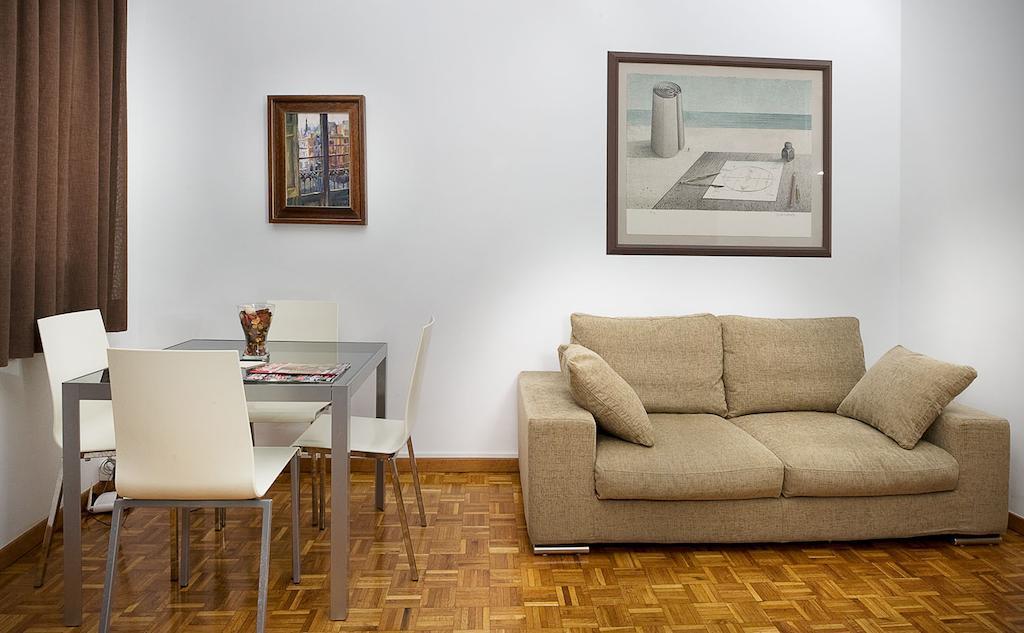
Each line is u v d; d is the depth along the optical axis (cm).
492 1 378
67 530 228
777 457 293
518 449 386
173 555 262
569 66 381
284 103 371
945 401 292
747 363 355
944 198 356
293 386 231
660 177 388
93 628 227
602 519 284
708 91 388
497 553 285
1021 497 311
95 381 233
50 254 287
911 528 292
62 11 298
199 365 203
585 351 310
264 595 213
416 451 391
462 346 387
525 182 383
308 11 373
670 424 326
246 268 378
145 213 373
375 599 246
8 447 276
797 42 390
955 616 237
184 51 371
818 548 293
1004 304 316
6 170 258
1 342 258
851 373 357
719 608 242
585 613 238
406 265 382
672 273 391
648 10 383
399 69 376
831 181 394
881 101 394
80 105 313
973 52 334
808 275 396
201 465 211
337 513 232
